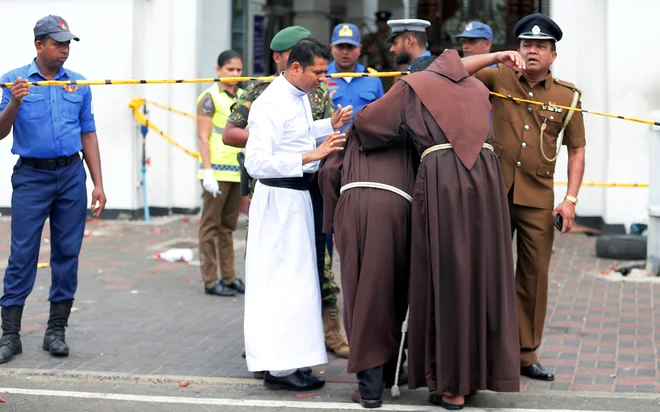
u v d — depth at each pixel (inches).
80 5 532.4
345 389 261.4
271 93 250.1
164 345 304.0
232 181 362.3
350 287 239.8
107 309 349.7
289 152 251.4
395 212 237.5
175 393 257.6
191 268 424.2
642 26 474.3
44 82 273.1
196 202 554.6
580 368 277.1
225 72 362.3
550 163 266.8
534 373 267.4
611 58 478.3
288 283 252.2
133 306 354.6
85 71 534.0
